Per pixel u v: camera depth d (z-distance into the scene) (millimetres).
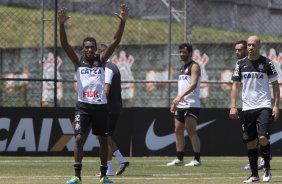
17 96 67312
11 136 46156
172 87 67812
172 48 70188
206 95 66375
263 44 66062
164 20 84562
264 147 29484
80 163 27547
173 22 84250
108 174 33500
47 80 46031
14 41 79562
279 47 65812
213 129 47594
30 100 67312
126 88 69250
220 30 79500
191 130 40125
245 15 77125
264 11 75125
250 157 29703
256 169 29688
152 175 33750
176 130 40312
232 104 29562
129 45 70938
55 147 46344
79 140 27578
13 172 34969
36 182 29016
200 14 80438
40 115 46281
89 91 27906
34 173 34406
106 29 84750
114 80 33875
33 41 79188
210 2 80250
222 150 47656
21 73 69875
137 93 69125
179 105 40031
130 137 47062
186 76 40031
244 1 77188
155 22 84875
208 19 80438
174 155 47188
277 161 44125
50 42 78438
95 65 28047
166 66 70000
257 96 29250
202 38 79125
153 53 70500
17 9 81250
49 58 68812
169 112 47281
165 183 28797
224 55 67000
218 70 67062
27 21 80625
